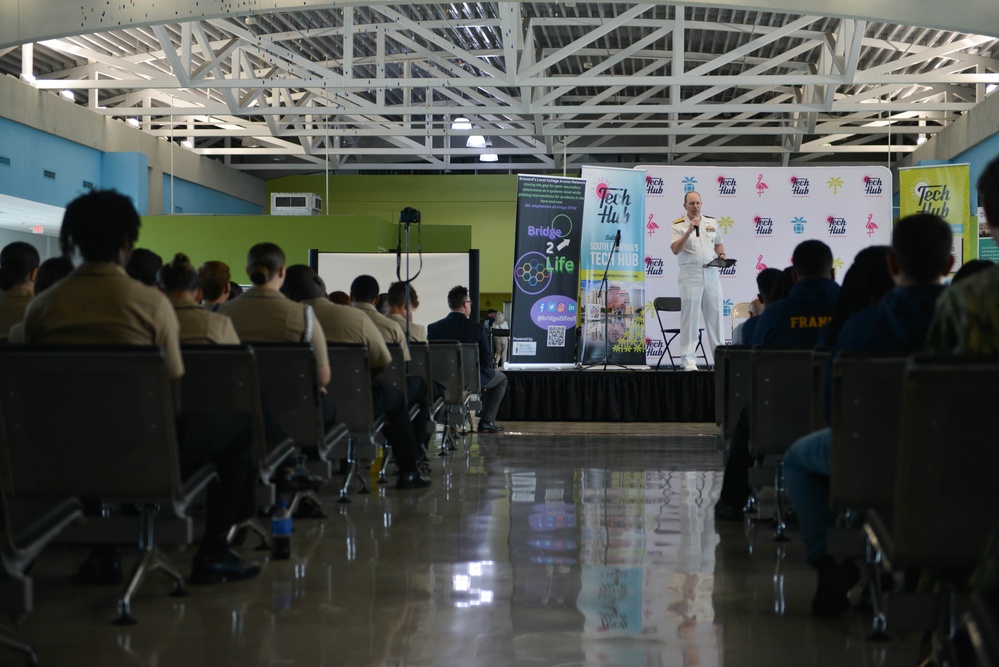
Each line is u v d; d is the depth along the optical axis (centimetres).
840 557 289
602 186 1181
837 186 1256
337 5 1212
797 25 1481
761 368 395
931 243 259
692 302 1135
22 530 222
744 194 1262
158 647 261
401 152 2327
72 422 267
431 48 1900
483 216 2581
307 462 418
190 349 323
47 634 274
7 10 1212
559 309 1163
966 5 1162
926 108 1858
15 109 1602
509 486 585
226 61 1916
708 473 649
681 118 2462
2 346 259
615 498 538
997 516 191
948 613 204
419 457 643
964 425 186
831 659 253
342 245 1950
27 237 2131
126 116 2245
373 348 499
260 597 317
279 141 2367
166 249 1948
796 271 442
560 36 1867
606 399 1092
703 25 1631
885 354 240
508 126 2412
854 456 250
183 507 279
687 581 342
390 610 300
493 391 953
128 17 1202
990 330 177
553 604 309
